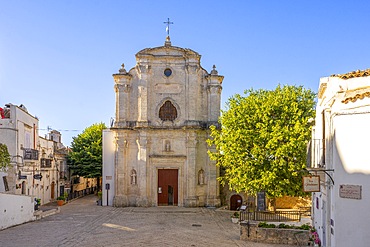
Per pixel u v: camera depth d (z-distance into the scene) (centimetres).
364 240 1369
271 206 3594
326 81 1808
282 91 3309
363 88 1438
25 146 3862
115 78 4169
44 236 2439
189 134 4084
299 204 3638
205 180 4144
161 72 4197
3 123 3528
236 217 3100
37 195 4219
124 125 4138
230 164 3133
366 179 1373
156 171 4116
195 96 4156
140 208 3947
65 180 5469
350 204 1412
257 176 2948
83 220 3162
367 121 1385
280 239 2236
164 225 2956
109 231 2666
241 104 3180
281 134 2881
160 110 4184
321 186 1928
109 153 4222
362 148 1391
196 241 2341
